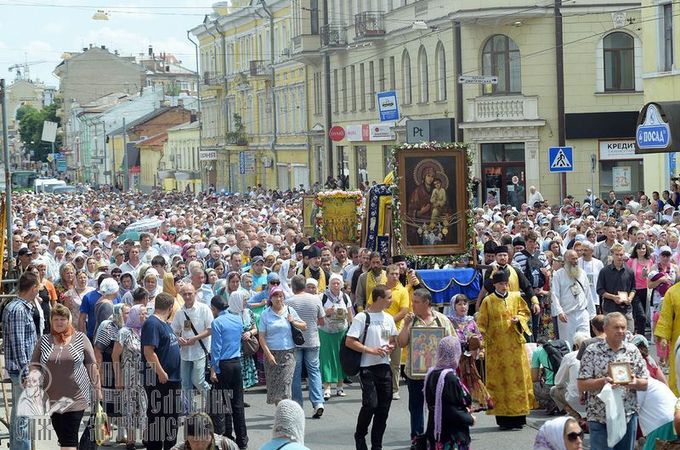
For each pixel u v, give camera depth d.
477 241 26.33
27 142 186.88
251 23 96.06
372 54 68.56
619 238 27.00
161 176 121.25
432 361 15.32
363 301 20.48
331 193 32.38
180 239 34.16
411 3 61.31
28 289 14.07
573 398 14.80
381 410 15.16
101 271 23.14
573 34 53.88
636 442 12.36
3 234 19.25
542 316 22.39
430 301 15.43
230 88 103.25
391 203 24.31
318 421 17.81
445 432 13.18
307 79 81.75
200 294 19.73
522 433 16.33
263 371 21.38
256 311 21.12
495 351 16.50
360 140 67.88
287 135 87.00
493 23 54.22
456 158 24.11
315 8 79.38
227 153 103.62
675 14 43.25
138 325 15.88
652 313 23.34
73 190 108.75
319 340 19.44
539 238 28.72
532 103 54.12
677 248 26.12
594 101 54.09
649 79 45.09
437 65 58.84
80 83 178.25
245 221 38.44
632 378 11.77
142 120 139.75
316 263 23.56
